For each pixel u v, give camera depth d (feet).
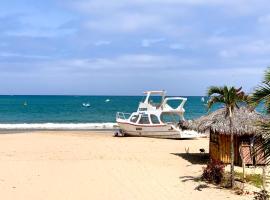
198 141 103.14
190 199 49.85
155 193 52.31
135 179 59.21
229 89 55.11
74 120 210.38
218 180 57.36
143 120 111.86
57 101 479.00
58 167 66.18
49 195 51.08
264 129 36.17
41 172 62.54
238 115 65.46
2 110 301.43
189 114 266.98
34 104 395.55
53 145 90.48
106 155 78.54
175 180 58.90
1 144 90.94
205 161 73.87
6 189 53.06
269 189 54.49
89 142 96.53
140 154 80.33
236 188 54.44
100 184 56.29
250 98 36.96
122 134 113.80
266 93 35.88
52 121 201.87
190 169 66.64
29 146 88.58
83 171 63.52
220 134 69.26
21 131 138.82
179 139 107.34
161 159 75.41
